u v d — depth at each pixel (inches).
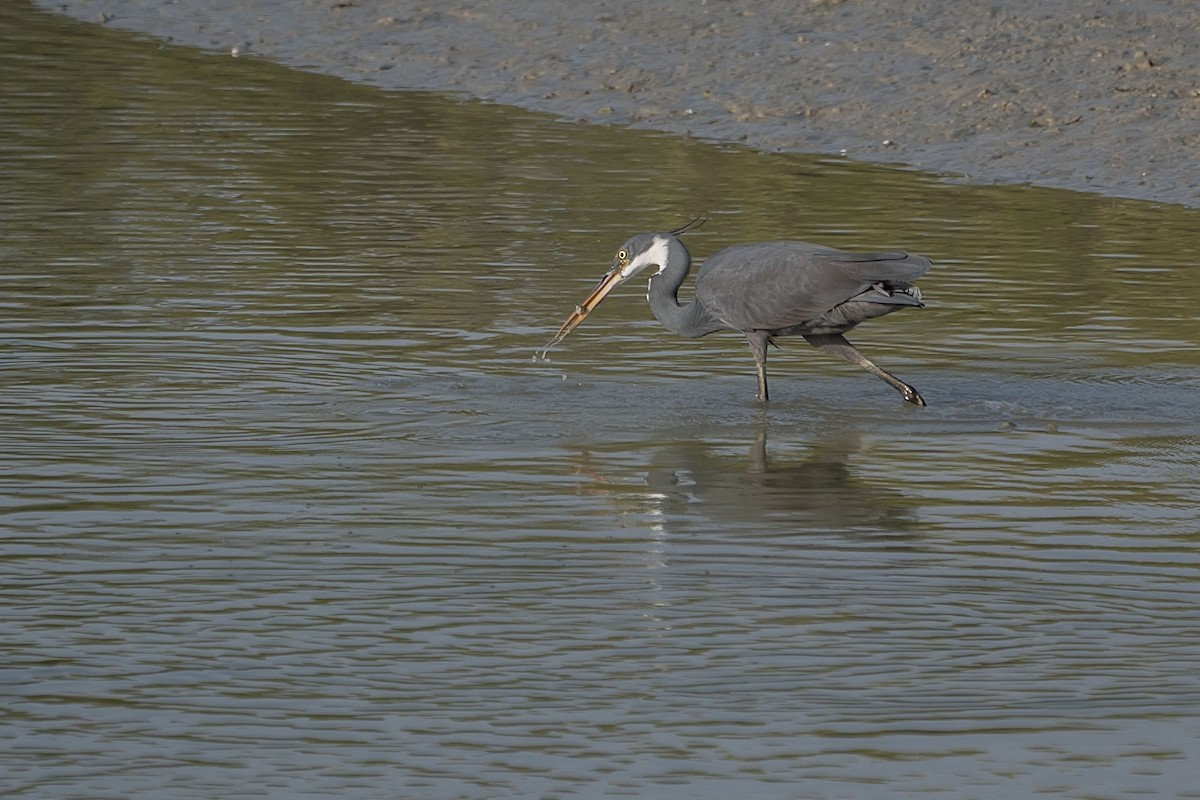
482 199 864.3
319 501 484.1
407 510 478.3
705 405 591.8
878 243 787.4
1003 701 361.7
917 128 970.7
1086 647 389.1
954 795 323.0
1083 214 837.8
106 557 437.4
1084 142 930.7
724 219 825.5
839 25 1096.8
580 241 793.6
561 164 930.7
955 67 1021.2
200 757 335.9
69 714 352.8
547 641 389.7
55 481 496.1
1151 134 928.3
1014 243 790.5
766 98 1027.3
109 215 820.6
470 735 345.4
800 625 400.8
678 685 368.2
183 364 615.5
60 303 683.4
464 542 453.7
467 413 573.3
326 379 604.1
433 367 621.6
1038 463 530.3
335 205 849.5
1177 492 501.4
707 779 328.2
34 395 577.6
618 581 426.6
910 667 377.7
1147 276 742.5
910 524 472.4
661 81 1067.3
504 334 663.8
